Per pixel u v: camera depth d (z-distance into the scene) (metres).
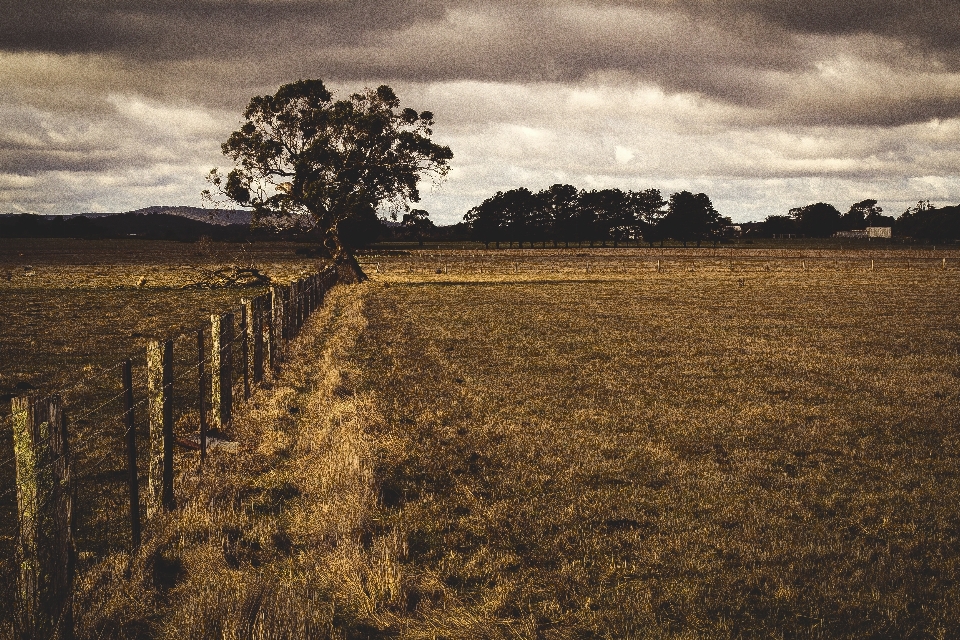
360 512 7.40
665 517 8.09
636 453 10.50
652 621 5.80
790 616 5.98
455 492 8.80
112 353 18.78
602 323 26.77
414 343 21.58
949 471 9.83
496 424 12.10
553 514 8.12
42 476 4.85
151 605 5.66
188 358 17.91
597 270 68.94
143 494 8.38
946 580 6.64
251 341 14.22
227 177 55.69
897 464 10.11
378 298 38.00
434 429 11.66
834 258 97.69
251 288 43.69
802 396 14.43
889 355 19.39
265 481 8.79
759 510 8.26
